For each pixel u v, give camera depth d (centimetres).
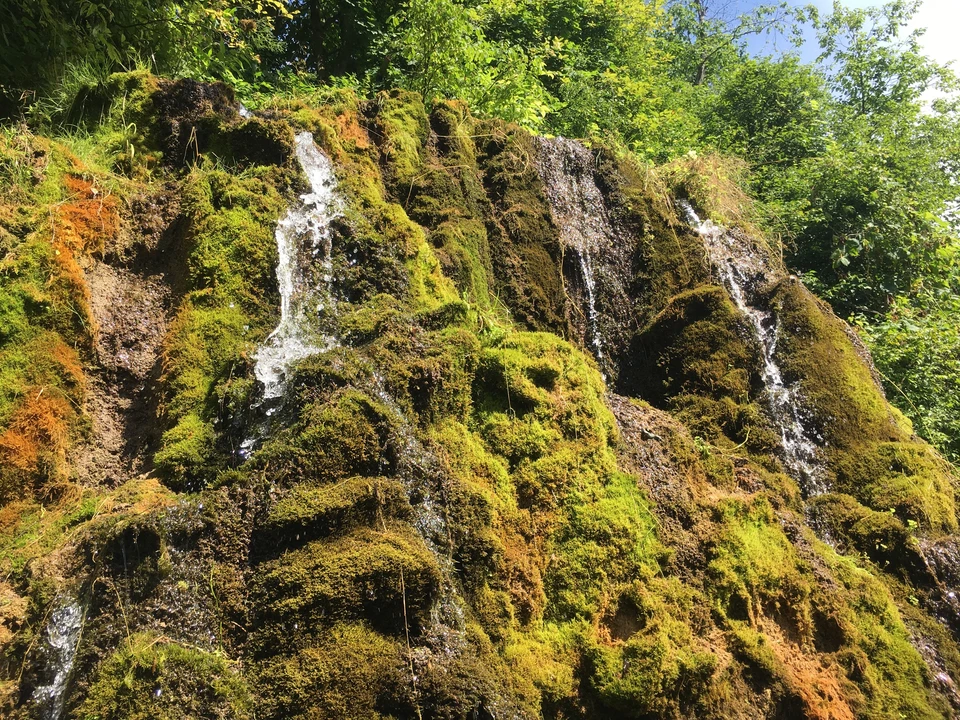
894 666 306
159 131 344
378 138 413
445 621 229
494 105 608
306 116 366
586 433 313
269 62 781
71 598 205
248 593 210
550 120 791
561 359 337
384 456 254
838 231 780
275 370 269
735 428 392
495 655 238
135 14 448
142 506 222
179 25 479
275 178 331
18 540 224
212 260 293
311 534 223
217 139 342
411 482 256
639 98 871
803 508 374
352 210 344
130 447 265
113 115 340
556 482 291
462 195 410
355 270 325
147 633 197
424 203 390
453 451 277
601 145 503
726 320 423
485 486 278
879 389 474
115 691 186
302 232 322
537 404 312
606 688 246
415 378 277
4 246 269
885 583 349
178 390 262
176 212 320
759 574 301
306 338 295
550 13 1019
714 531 312
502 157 452
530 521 282
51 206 287
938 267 764
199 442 248
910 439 432
